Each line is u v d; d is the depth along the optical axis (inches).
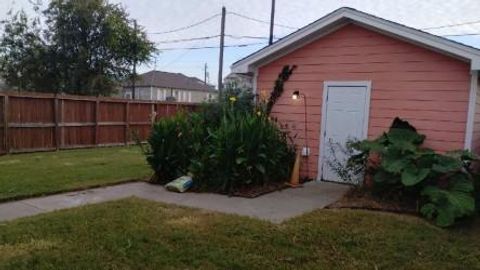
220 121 305.4
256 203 234.7
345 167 289.0
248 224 186.5
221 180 263.9
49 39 835.4
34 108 439.5
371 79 284.5
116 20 836.0
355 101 292.0
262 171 270.5
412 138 256.2
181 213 203.6
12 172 304.5
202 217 197.2
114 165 356.8
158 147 290.5
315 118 310.8
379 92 281.6
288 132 321.7
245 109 324.8
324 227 184.5
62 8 812.6
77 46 832.3
